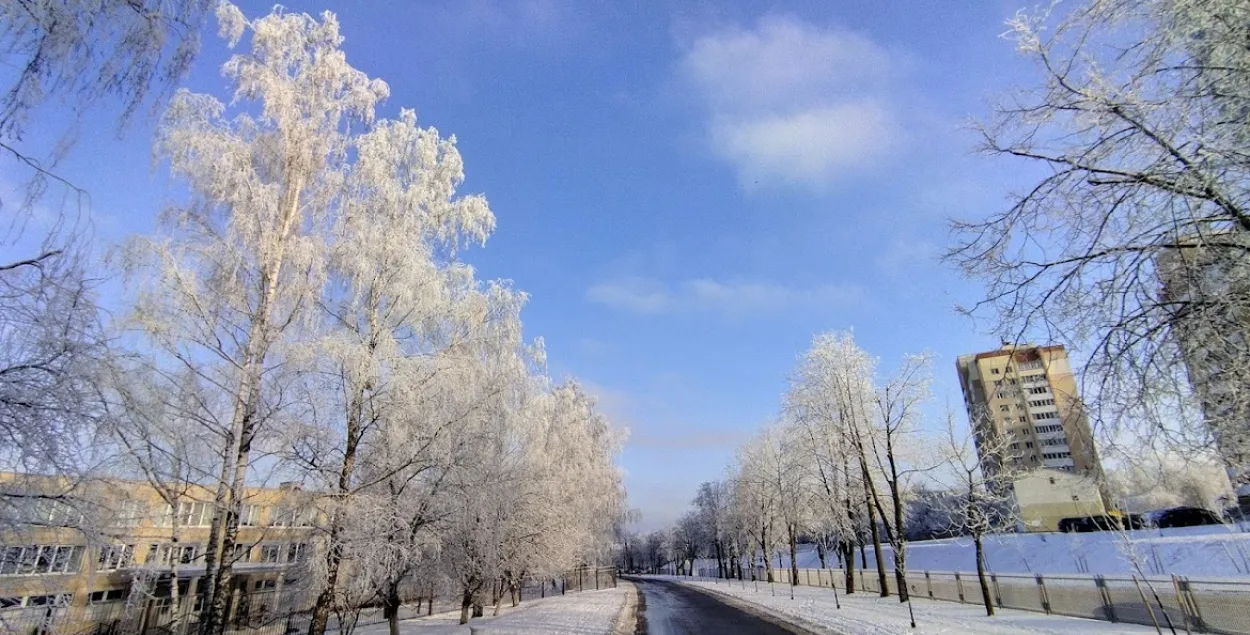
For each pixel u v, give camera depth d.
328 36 13.97
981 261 5.67
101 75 4.76
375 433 12.55
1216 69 4.30
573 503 27.67
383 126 14.55
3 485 5.74
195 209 11.90
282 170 12.80
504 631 16.70
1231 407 4.62
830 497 28.31
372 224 13.29
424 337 14.17
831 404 26.77
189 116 11.65
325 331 12.55
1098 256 5.02
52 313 5.48
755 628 17.81
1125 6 4.65
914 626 14.59
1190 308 4.61
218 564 11.02
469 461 13.27
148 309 10.84
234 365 11.54
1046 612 15.44
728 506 53.84
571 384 41.09
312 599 12.62
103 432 6.28
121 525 9.36
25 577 6.56
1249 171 4.30
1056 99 5.02
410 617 26.98
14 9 4.33
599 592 43.56
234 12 12.42
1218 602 10.73
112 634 15.78
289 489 11.59
